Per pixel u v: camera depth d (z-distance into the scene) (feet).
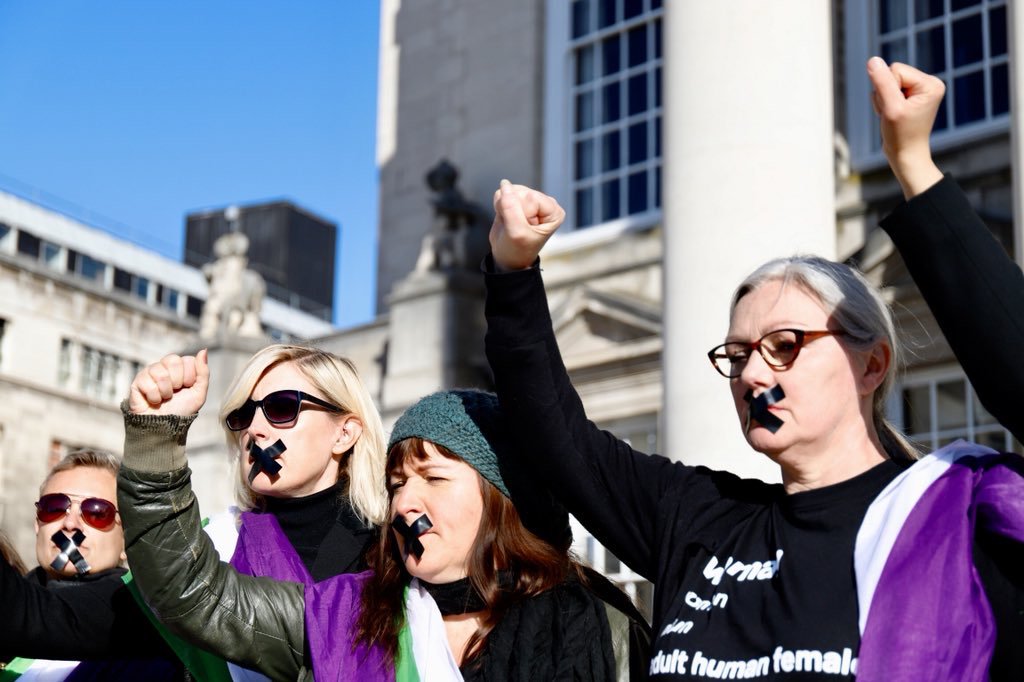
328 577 12.42
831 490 9.20
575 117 48.60
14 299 87.51
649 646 10.37
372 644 10.38
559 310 44.06
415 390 45.68
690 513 9.89
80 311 91.50
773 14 26.76
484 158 50.34
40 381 88.17
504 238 10.08
